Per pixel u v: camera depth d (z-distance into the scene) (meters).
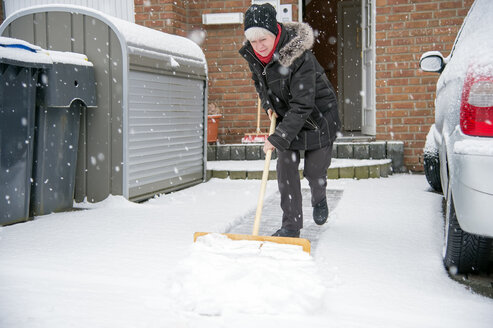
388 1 6.67
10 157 3.76
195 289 2.18
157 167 5.06
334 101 3.18
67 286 2.44
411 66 6.68
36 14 4.61
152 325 1.97
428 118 6.67
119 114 4.48
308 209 4.45
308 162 3.25
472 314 2.08
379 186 5.52
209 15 7.26
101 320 2.02
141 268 2.70
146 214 4.18
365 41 7.59
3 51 3.48
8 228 3.68
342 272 2.64
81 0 7.51
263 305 2.08
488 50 2.41
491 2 3.01
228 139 7.46
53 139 4.20
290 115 2.86
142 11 7.19
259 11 2.74
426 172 5.13
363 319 2.04
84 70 4.31
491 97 2.27
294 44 2.77
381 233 3.49
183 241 3.29
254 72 3.17
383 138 6.83
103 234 3.49
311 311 2.08
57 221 3.92
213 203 4.69
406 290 2.37
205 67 5.98
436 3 6.55
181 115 5.51
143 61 4.67
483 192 2.20
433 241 3.26
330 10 10.97
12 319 2.03
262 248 2.48
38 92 4.01
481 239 2.47
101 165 4.58
